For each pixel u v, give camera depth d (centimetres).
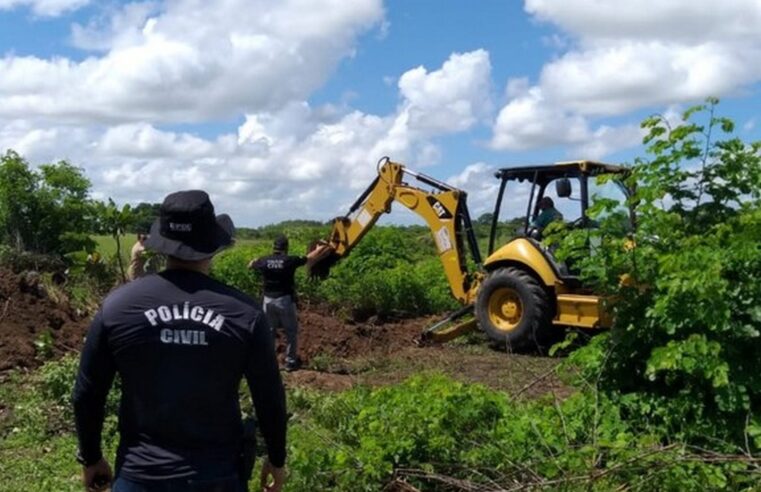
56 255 1744
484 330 1334
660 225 661
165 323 333
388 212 1450
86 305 1347
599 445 577
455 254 1404
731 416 623
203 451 334
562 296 1255
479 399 645
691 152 674
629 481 553
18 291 1247
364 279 1675
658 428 638
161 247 341
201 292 340
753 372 623
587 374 682
